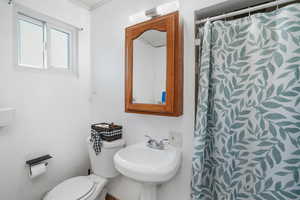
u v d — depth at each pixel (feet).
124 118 4.94
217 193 3.28
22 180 4.19
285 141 2.45
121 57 4.98
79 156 5.72
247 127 2.96
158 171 2.82
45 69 4.73
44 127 4.69
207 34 3.20
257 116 2.79
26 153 4.27
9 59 3.93
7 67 3.89
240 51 3.01
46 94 4.73
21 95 4.16
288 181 2.42
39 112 4.56
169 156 3.46
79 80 5.68
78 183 4.38
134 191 4.74
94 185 4.40
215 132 3.32
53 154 4.92
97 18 5.70
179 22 3.51
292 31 2.38
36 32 4.67
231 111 3.11
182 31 3.68
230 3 3.19
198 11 3.54
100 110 5.71
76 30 5.61
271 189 2.57
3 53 3.82
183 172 3.74
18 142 4.11
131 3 4.65
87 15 5.88
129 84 4.21
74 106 5.52
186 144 3.68
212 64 3.34
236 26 3.05
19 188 4.14
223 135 3.18
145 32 3.97
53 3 4.80
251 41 2.88
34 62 4.65
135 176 2.92
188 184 3.66
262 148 2.71
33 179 4.42
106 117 5.50
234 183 3.07
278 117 2.51
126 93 4.30
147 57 3.96
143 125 4.46
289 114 2.42
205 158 3.48
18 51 4.27
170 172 2.96
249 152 2.93
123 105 4.96
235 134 3.08
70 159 5.43
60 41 5.31
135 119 4.65
